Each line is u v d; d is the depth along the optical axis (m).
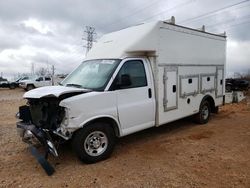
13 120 9.30
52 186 4.00
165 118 6.29
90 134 4.79
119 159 5.05
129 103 5.39
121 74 5.27
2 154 5.45
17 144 6.13
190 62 7.05
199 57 7.44
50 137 4.69
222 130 7.19
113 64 5.37
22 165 4.86
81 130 4.69
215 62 8.25
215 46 8.20
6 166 4.82
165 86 6.20
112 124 5.24
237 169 4.48
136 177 4.24
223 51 8.66
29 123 5.24
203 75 7.68
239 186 3.88
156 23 5.89
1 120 9.31
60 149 5.62
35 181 4.18
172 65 6.38
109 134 5.04
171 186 3.91
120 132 5.27
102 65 5.57
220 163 4.75
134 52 5.64
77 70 6.14
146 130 7.23
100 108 4.88
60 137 4.93
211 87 8.12
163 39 6.07
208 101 8.17
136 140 6.30
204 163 4.76
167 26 6.18
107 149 5.02
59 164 4.85
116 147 5.79
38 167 4.75
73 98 4.55
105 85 5.04
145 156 5.19
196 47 7.28
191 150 5.49
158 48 5.93
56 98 4.71
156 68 5.95
